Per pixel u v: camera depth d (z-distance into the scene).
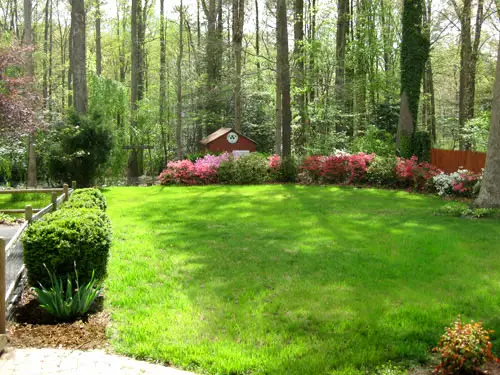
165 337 4.25
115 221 10.55
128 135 26.59
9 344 4.01
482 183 11.74
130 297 5.32
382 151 21.30
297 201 13.84
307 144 24.55
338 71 25.02
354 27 27.02
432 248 7.61
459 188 14.54
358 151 22.00
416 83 20.16
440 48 31.58
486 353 3.48
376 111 27.22
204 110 31.16
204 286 5.79
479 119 18.72
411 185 17.03
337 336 4.32
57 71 42.78
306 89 23.25
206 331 4.42
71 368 3.58
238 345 4.10
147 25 40.06
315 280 6.00
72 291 5.18
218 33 29.39
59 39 46.09
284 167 19.72
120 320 4.67
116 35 45.53
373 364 3.81
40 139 18.33
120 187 18.67
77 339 4.16
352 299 5.28
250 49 40.44
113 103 27.36
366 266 6.62
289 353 3.95
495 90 11.45
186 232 9.17
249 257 7.15
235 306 5.07
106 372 3.54
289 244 8.05
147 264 6.78
